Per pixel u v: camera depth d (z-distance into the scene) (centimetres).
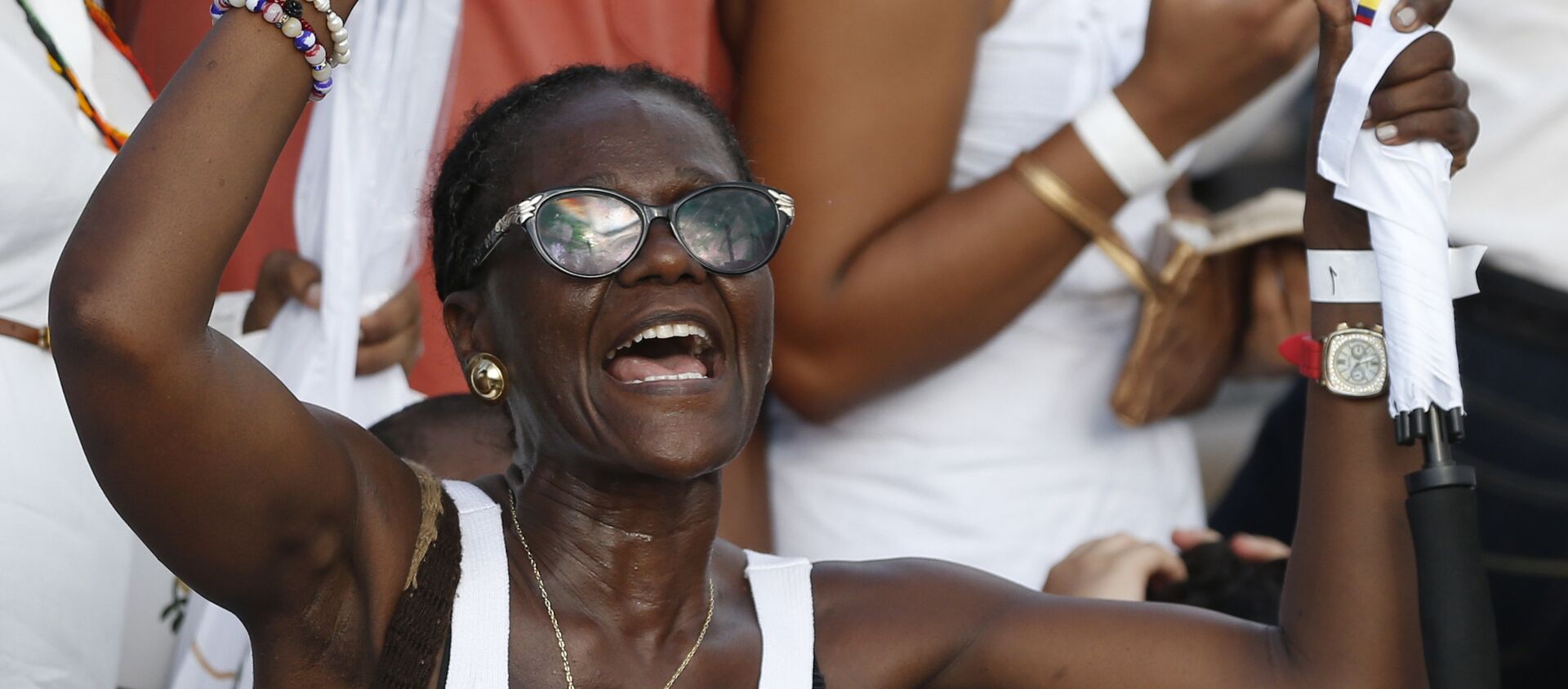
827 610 817
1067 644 830
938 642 822
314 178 1130
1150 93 1134
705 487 775
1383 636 814
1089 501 1230
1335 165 803
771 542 1222
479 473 1042
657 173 751
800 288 1135
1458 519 769
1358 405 834
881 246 1131
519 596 759
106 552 979
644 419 733
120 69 1094
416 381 1252
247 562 693
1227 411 1752
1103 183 1138
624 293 738
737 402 755
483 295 778
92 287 640
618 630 763
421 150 1124
